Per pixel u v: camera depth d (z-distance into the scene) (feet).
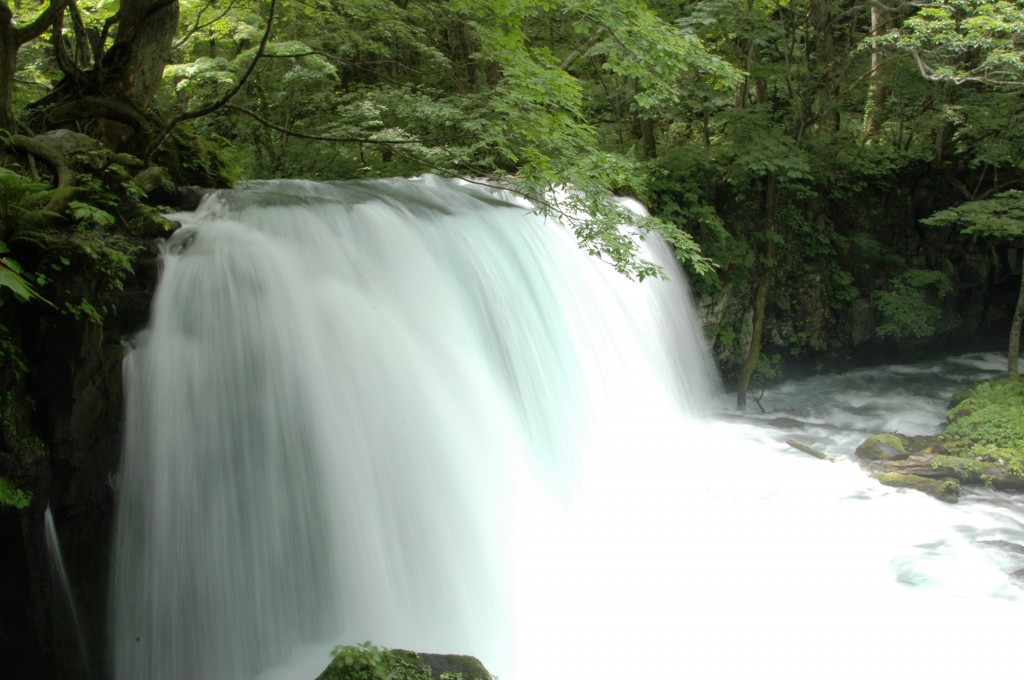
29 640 20.10
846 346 56.80
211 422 23.62
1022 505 35.24
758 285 50.93
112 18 30.86
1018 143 55.88
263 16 47.52
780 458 39.40
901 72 56.49
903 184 58.44
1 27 24.32
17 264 18.53
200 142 34.12
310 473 24.27
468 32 36.19
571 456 34.42
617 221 31.55
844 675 23.71
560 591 27.45
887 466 38.29
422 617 24.67
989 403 44.14
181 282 24.59
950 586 28.17
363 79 55.06
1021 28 43.65
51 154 23.91
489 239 36.42
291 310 26.11
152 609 22.68
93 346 20.45
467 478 27.40
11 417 19.03
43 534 19.90
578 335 38.11
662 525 32.09
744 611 26.71
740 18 50.42
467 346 31.83
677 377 44.83
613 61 35.04
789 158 47.88
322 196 34.60
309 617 23.77
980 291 60.59
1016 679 23.47
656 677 23.72
